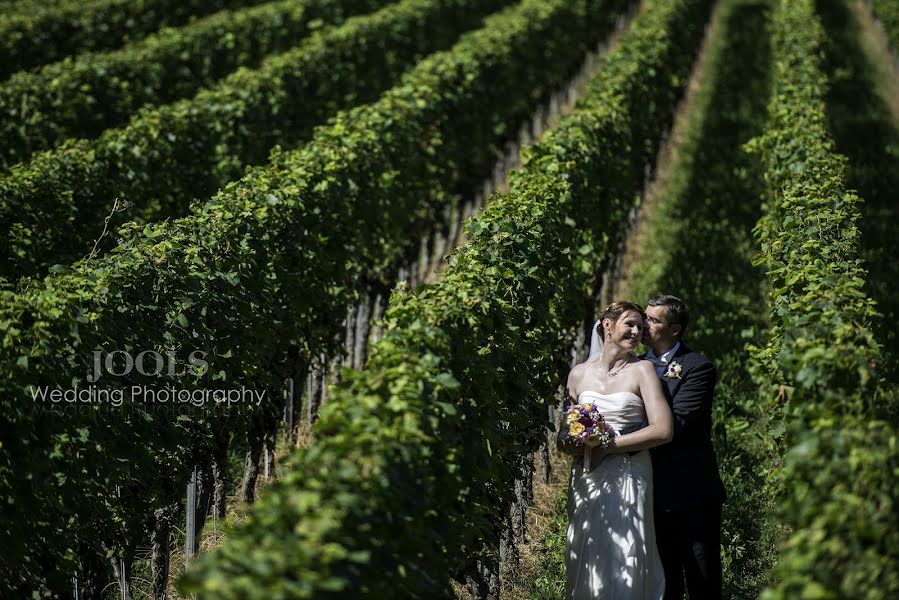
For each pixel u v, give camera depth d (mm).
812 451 6957
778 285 12602
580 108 19172
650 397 9242
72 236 15031
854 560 6160
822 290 10180
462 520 8352
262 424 12359
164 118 17703
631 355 9445
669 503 9430
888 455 6715
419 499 7152
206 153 18625
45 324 9102
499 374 9680
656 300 9867
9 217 14102
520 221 12047
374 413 7273
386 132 17250
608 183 17453
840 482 6691
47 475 8969
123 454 9656
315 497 6031
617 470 9234
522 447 10672
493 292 10172
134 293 10188
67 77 21000
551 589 10945
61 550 9242
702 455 9578
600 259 16797
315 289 13688
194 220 11812
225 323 11094
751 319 18016
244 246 11945
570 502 9562
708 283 19406
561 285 12727
